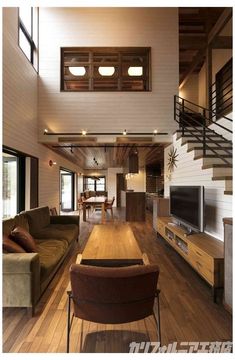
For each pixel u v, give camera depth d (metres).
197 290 3.27
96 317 1.90
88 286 1.80
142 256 2.85
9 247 2.80
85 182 18.09
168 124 6.62
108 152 8.80
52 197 8.04
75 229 5.23
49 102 6.51
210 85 7.52
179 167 6.00
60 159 9.41
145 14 6.70
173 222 5.35
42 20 6.55
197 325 2.48
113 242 3.51
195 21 7.95
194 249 3.47
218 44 7.42
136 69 6.57
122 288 1.79
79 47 6.59
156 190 14.60
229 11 6.39
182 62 9.59
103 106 6.59
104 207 9.02
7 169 5.50
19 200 5.68
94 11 6.65
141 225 8.15
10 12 4.57
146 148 7.87
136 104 6.62
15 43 4.82
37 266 2.69
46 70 6.52
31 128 5.93
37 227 4.60
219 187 3.88
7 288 2.56
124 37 6.66
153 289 1.90
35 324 2.47
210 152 5.11
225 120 5.67
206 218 4.30
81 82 6.79
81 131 6.54
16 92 4.92
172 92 6.65
